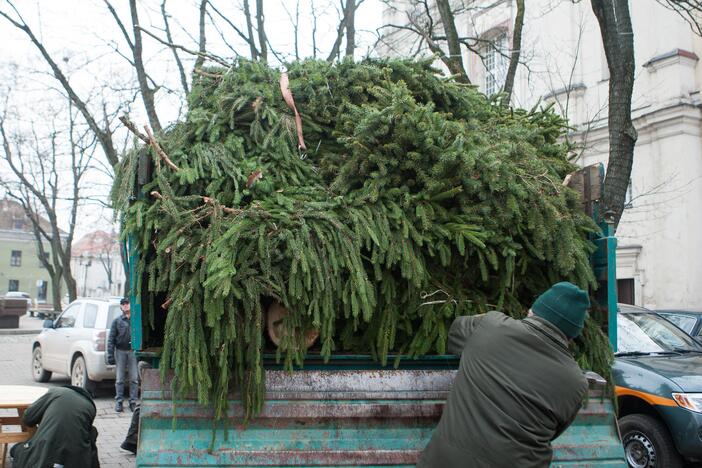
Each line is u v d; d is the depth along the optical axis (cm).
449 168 370
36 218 2950
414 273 353
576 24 1720
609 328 388
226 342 317
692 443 561
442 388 354
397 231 361
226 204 364
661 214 1559
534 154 424
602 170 407
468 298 388
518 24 1057
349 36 1331
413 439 341
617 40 788
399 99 369
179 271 330
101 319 1077
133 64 1276
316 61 468
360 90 432
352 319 378
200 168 370
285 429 333
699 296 1504
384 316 364
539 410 278
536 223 373
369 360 367
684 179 1517
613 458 351
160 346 395
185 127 407
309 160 419
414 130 365
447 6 1071
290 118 423
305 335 350
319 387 343
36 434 455
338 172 401
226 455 322
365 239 354
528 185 379
